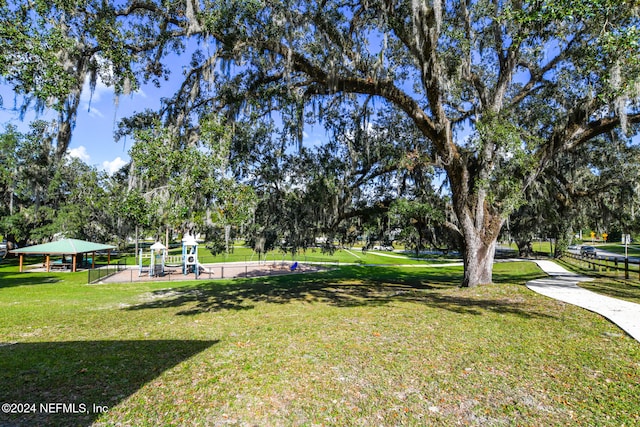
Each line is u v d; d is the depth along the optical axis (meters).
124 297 14.09
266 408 3.63
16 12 5.98
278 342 5.99
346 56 9.57
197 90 9.40
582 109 10.09
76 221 30.19
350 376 4.41
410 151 12.84
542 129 13.21
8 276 23.14
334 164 13.25
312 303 11.28
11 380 4.38
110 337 6.89
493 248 12.23
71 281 20.70
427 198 12.73
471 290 11.09
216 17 8.00
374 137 13.95
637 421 3.27
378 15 9.05
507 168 10.89
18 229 30.12
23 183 25.36
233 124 9.84
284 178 13.68
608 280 13.23
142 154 6.69
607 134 13.38
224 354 5.41
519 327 6.54
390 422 3.35
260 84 10.21
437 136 10.62
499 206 11.52
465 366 4.66
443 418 3.41
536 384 4.09
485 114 10.76
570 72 10.27
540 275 15.86
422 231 14.14
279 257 39.31
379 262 34.28
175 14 8.90
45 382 4.31
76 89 7.71
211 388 4.11
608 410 3.47
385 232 15.01
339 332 6.53
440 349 5.35
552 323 6.77
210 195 7.38
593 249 39.16
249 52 9.34
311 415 3.49
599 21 7.70
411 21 8.95
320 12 8.66
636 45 6.64
